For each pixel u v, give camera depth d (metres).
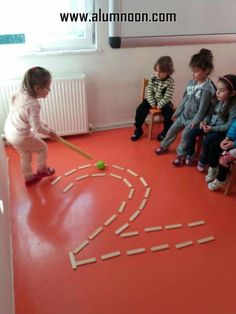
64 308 1.35
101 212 1.91
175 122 2.50
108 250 1.64
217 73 3.10
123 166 2.40
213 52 2.97
